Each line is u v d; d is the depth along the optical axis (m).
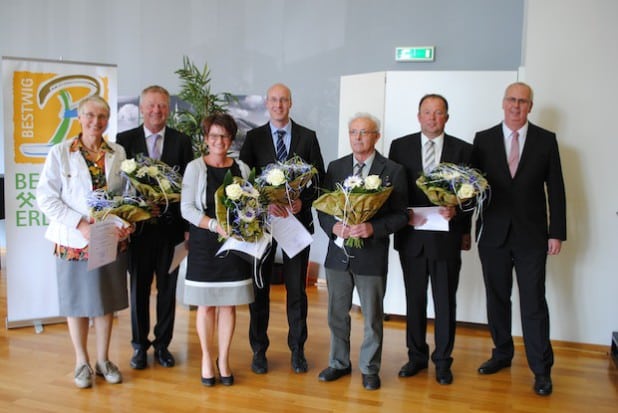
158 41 6.07
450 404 2.98
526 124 3.26
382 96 4.45
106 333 3.17
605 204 3.77
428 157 3.18
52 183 2.94
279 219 3.03
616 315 3.81
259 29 5.73
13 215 4.01
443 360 3.24
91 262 2.77
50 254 4.12
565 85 3.77
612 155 3.73
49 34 6.41
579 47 3.73
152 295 5.07
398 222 2.94
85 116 2.96
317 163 3.33
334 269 3.08
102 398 2.98
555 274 3.89
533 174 3.18
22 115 3.94
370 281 3.02
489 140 3.28
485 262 3.34
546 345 3.19
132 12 6.11
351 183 2.76
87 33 6.29
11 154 3.96
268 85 5.75
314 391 3.10
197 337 3.96
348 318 3.21
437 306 3.22
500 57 5.00
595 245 3.81
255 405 2.93
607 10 3.66
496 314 3.39
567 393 3.17
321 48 5.54
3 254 6.43
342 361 3.25
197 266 3.01
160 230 3.30
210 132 2.98
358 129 2.93
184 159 3.41
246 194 2.73
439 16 5.12
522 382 3.29
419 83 4.34
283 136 3.29
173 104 6.04
